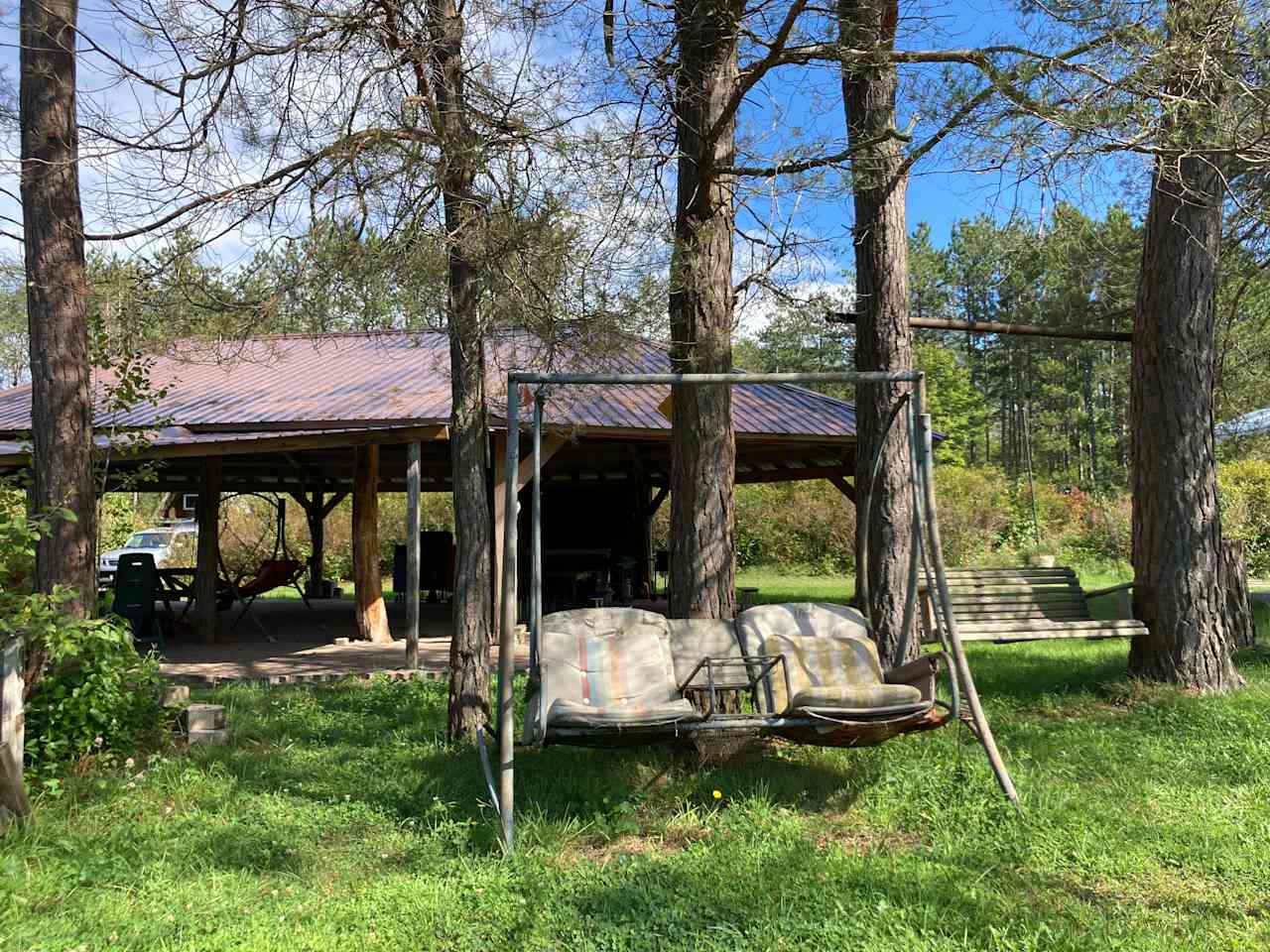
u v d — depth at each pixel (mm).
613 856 4859
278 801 5664
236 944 3715
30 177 6473
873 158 6234
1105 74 5340
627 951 3721
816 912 4004
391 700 8820
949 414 44594
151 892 4266
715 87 6742
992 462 55344
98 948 3646
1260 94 5109
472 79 6234
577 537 20969
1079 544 25953
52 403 6539
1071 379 46781
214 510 13750
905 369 8305
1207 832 4895
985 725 5473
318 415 12141
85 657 6207
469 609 7125
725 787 5793
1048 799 5383
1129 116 5281
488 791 5742
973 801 5410
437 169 6258
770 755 6484
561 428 9469
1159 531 8484
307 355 16266
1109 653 11570
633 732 4977
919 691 5406
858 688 5258
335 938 3807
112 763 6109
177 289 6590
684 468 6992
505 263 6422
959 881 4320
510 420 5406
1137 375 8625
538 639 5832
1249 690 8242
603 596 15930
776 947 3707
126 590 12812
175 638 14125
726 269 6914
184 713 7031
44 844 4754
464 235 6383
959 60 6117
